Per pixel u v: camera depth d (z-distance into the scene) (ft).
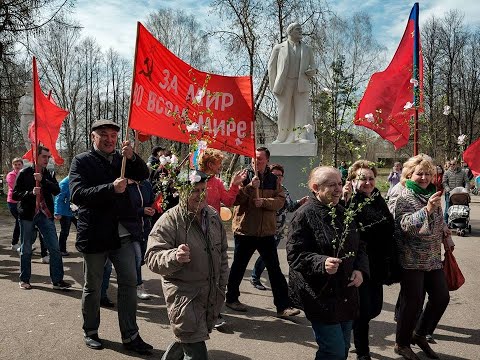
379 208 13.08
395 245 13.56
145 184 19.66
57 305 17.94
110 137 14.07
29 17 51.98
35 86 20.63
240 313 17.70
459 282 15.14
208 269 10.47
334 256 10.63
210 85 17.37
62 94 134.10
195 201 10.65
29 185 19.88
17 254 27.84
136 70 16.19
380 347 14.76
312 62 38.75
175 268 9.90
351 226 11.07
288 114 38.73
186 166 11.68
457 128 117.91
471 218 49.37
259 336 15.40
